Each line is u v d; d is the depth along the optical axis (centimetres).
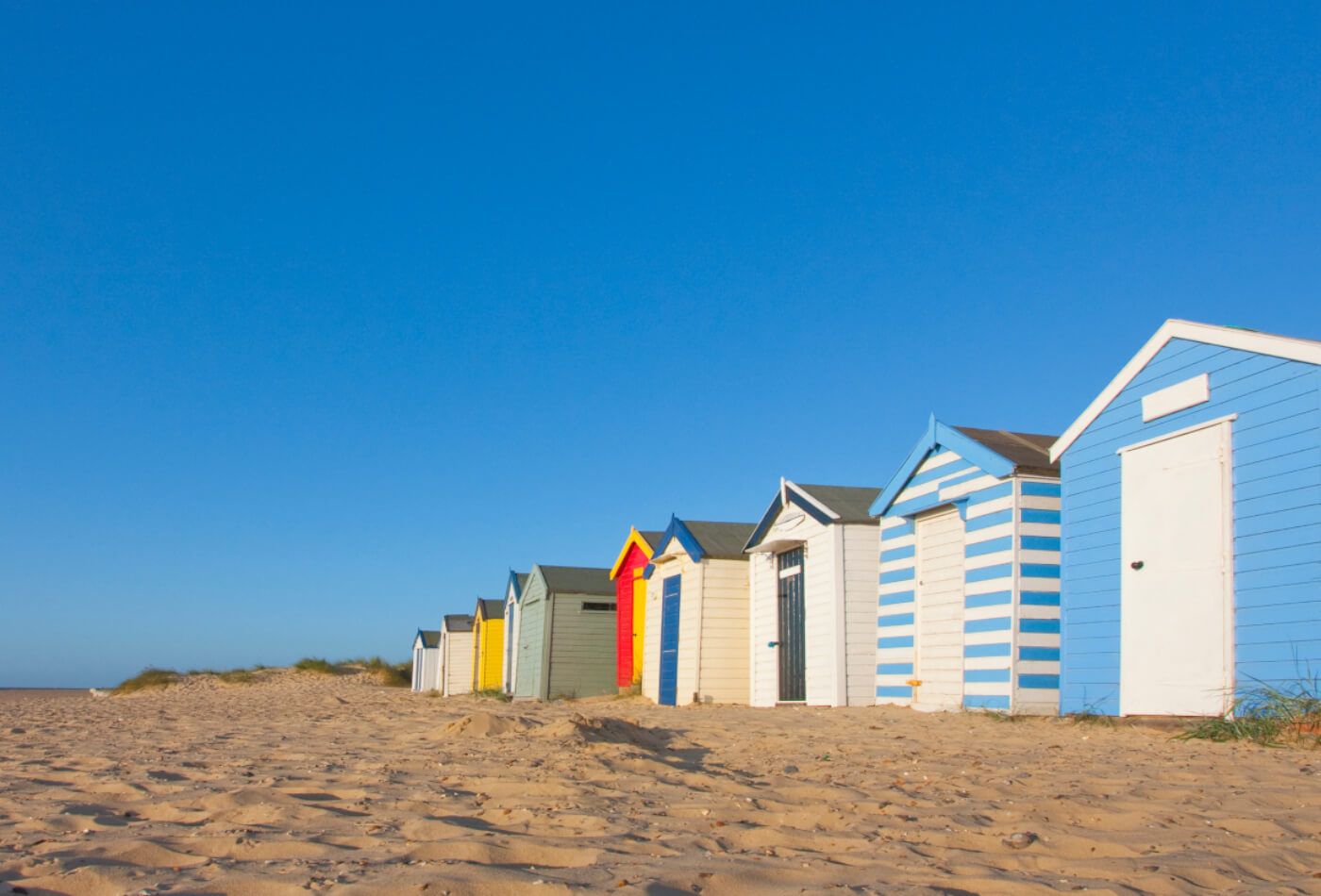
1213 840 404
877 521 1419
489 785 551
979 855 388
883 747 759
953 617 1153
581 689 2311
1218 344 858
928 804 498
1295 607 761
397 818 452
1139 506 926
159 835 411
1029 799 507
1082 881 341
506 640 2859
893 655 1287
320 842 391
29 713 1534
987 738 812
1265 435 803
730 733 908
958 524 1168
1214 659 828
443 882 325
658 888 320
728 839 411
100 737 962
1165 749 705
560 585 2344
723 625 1772
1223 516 834
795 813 470
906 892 320
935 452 1217
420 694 2844
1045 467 1064
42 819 450
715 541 1831
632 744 787
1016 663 1025
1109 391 980
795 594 1534
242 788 536
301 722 1158
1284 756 640
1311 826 427
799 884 336
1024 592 1038
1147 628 901
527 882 328
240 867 352
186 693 2936
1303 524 761
